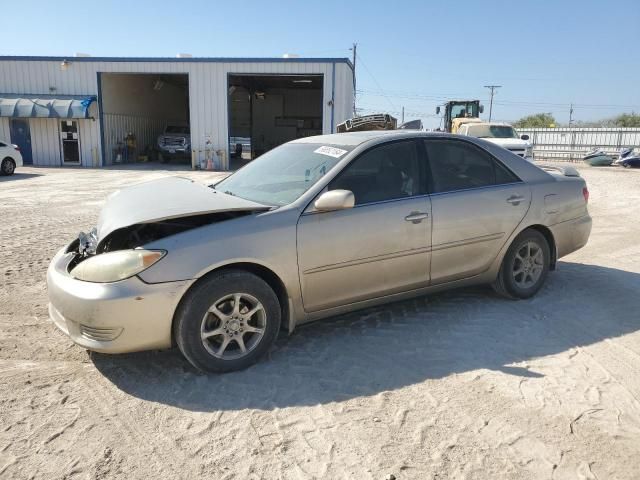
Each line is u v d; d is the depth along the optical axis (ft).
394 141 13.61
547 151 117.29
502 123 65.62
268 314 11.52
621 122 170.91
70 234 26.08
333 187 12.39
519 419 9.57
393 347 12.64
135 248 10.67
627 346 12.73
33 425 9.37
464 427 9.32
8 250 22.50
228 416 9.71
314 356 12.16
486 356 12.16
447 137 14.49
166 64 77.56
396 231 12.88
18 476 8.00
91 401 10.23
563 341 13.01
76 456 8.52
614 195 45.24
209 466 8.30
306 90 120.67
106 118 81.87
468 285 14.93
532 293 15.96
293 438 9.03
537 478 8.01
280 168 14.12
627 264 20.47
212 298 10.80
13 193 43.11
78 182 53.11
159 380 11.05
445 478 8.01
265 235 11.29
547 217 15.70
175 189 13.70
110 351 10.50
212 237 10.89
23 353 12.32
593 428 9.29
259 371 11.43
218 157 78.69
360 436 9.07
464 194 14.11
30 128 80.33
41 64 79.00
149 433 9.19
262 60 76.43
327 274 12.14
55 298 11.00
